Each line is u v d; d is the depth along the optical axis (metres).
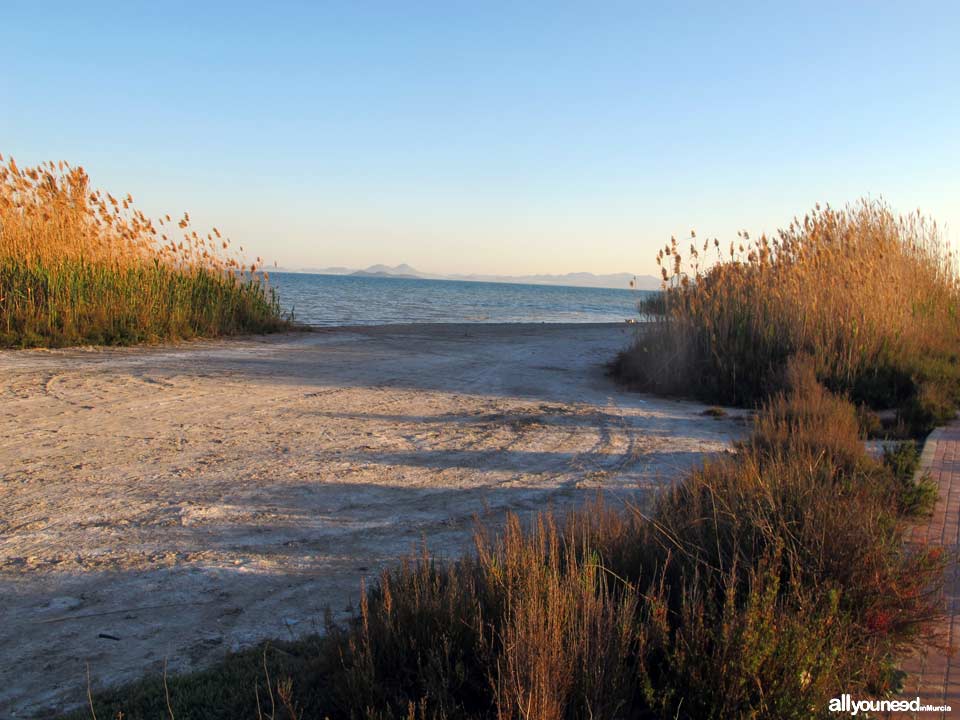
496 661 3.50
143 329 18.44
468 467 8.48
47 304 17.00
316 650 4.09
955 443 9.50
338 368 16.06
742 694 3.38
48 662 4.11
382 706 3.44
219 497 6.96
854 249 17.08
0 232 17.78
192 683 3.79
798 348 13.86
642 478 8.18
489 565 4.29
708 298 15.98
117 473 7.52
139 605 4.82
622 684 3.54
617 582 4.53
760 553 4.77
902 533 5.79
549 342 25.25
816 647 3.57
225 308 21.97
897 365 13.31
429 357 19.19
